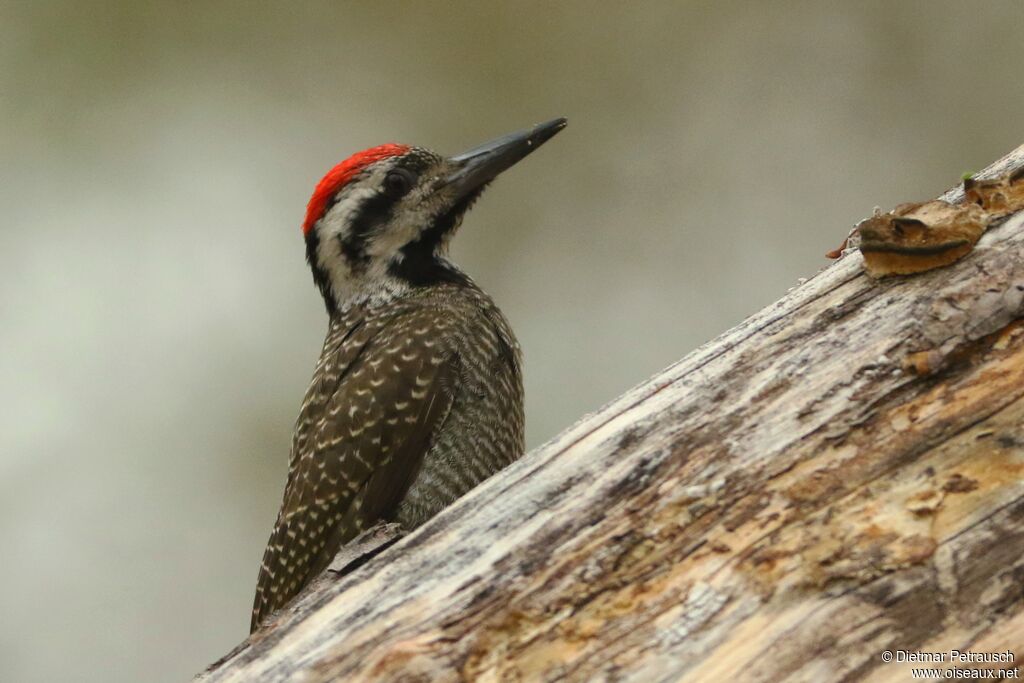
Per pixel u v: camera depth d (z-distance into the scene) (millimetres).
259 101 19266
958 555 5941
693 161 18641
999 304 6309
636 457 6613
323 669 6312
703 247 18328
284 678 6340
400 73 19297
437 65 19312
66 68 19203
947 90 18344
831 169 18328
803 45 18797
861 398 6410
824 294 6914
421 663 6168
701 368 6898
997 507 6027
